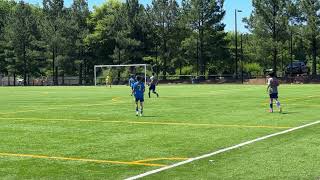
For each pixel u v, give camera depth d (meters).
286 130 16.08
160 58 94.44
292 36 81.75
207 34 87.56
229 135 15.17
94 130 17.06
